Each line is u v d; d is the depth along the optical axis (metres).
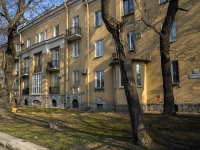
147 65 16.62
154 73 16.14
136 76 16.28
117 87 17.22
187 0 14.60
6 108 15.27
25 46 32.59
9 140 7.32
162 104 15.57
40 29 28.88
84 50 21.77
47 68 25.91
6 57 16.78
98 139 7.08
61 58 24.34
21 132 8.62
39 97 27.61
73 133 8.19
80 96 21.80
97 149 5.97
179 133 7.74
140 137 6.23
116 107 17.19
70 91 23.14
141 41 16.98
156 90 15.96
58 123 10.89
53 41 25.58
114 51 18.80
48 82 26.55
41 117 13.84
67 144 6.53
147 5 16.83
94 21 21.00
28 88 30.67
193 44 14.14
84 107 21.27
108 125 10.08
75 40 23.03
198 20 14.02
